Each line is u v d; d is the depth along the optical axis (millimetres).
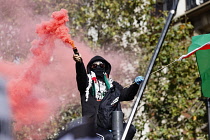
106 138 14500
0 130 4895
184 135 40062
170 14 15086
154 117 40188
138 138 39594
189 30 43500
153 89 39375
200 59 19219
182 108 39438
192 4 45094
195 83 39875
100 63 16031
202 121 40344
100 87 15695
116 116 14578
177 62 39281
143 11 39719
